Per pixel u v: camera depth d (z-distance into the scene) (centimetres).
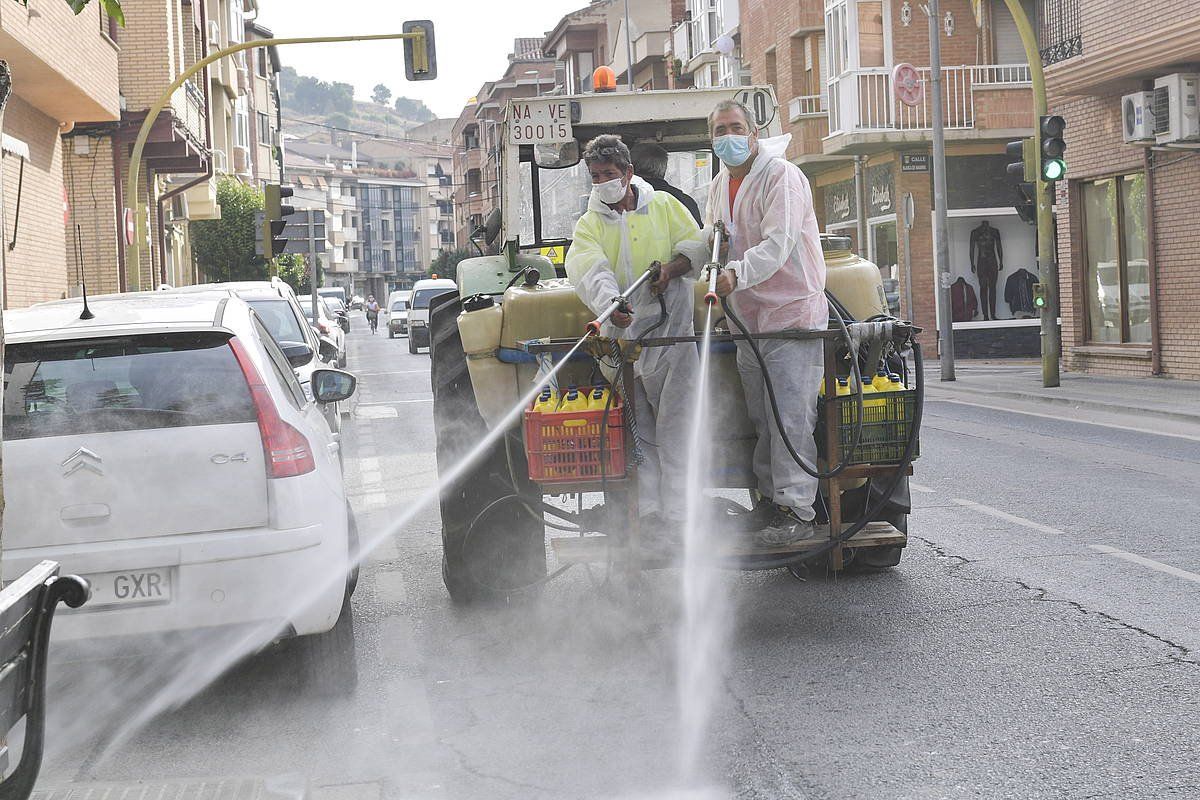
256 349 575
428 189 18638
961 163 3170
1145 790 432
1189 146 2061
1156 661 582
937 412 1795
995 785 441
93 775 484
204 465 537
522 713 536
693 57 4997
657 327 628
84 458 530
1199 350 2112
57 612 520
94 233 2648
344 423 1839
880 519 744
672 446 639
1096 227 2423
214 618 529
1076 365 2467
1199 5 1964
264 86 8469
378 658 630
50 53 1808
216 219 4725
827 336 615
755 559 613
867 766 462
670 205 639
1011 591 723
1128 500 1014
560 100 839
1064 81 2259
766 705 536
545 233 852
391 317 5981
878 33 3128
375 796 446
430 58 2388
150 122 2334
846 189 3566
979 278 3186
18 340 551
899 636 638
